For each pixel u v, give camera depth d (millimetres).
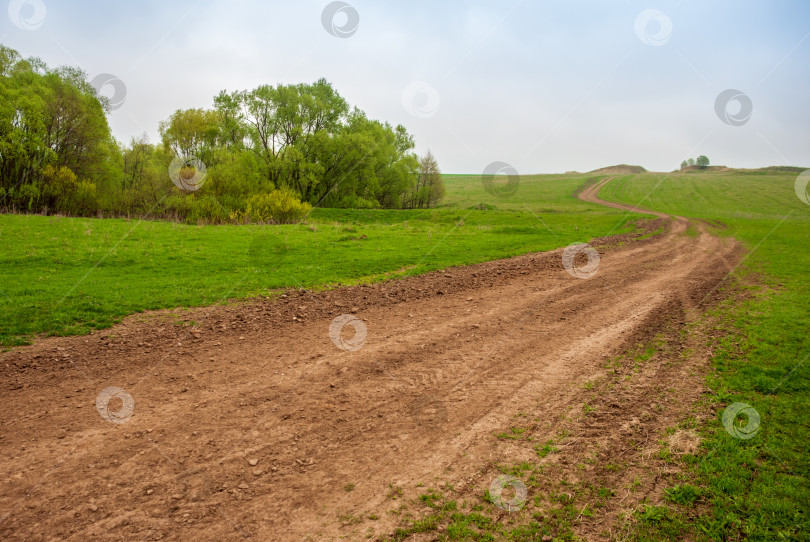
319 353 7801
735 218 45938
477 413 5758
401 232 26344
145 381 6637
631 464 4551
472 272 15031
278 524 3904
